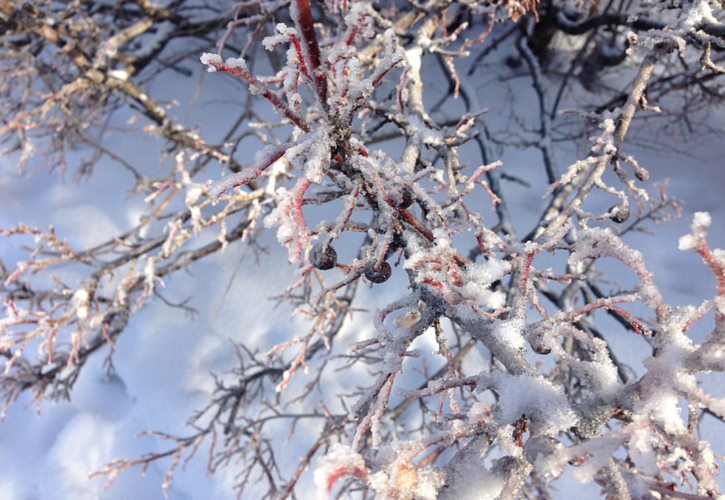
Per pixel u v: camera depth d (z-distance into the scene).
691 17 2.99
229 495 4.96
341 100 1.24
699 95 6.32
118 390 5.77
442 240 1.25
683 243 0.92
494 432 1.18
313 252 1.43
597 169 2.65
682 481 1.48
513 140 7.09
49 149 6.04
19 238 6.25
